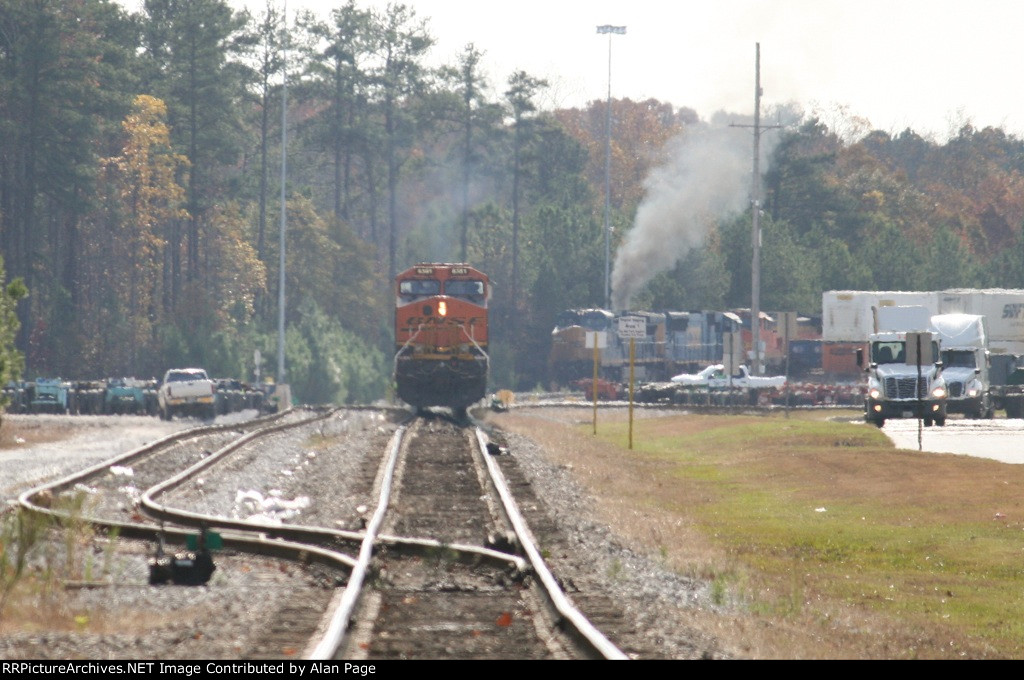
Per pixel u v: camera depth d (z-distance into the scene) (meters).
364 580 55.50
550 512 83.38
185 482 95.50
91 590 54.00
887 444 142.00
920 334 132.62
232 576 59.09
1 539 54.44
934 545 78.19
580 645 43.91
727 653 44.50
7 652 40.47
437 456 119.75
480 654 42.44
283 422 182.00
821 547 78.62
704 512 95.75
